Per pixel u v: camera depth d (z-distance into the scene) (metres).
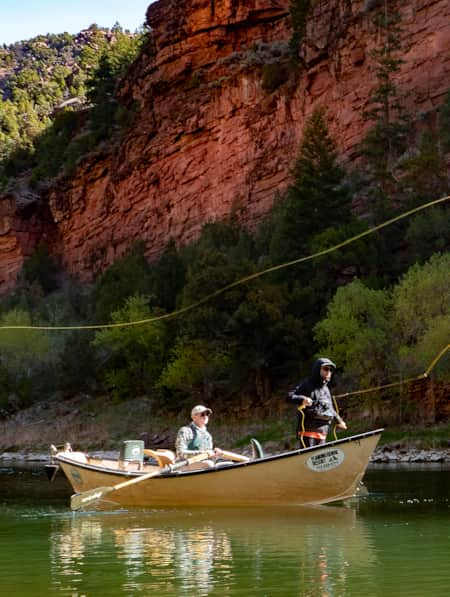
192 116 96.12
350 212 66.62
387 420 46.88
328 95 84.06
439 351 44.00
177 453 15.16
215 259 59.09
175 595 7.46
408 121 74.25
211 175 93.69
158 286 73.25
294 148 85.81
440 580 7.95
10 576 8.46
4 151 162.50
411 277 47.31
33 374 73.56
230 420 54.50
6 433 65.25
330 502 14.82
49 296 108.88
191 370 55.72
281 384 55.84
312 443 14.51
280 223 69.19
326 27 85.62
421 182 66.94
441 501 14.98
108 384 68.38
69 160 122.50
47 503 16.28
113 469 15.51
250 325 54.34
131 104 119.75
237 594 7.47
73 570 8.74
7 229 122.88
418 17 79.06
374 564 8.80
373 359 47.16
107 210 108.62
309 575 8.27
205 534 11.21
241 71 92.00
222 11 102.19
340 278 61.28
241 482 14.30
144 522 12.70
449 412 45.56
